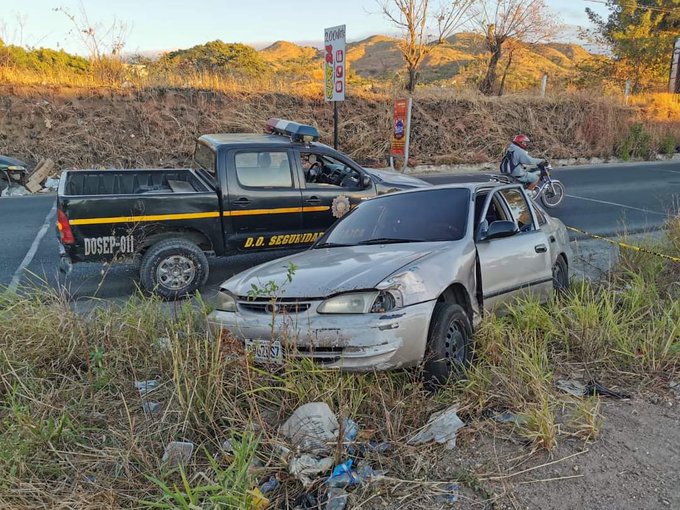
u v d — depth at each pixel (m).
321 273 4.25
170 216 6.66
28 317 4.63
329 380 3.80
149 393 3.91
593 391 4.22
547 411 3.57
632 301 5.53
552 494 3.05
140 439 3.38
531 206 6.08
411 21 23.75
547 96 26.02
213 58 34.59
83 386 4.03
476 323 4.63
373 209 5.61
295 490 3.09
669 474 3.21
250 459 3.06
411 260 4.32
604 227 10.97
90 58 19.73
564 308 5.22
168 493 2.75
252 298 4.18
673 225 8.59
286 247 7.47
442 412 3.80
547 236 5.93
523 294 5.29
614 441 3.56
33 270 7.77
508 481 3.17
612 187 16.59
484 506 2.97
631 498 3.00
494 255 4.95
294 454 3.24
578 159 23.72
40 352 4.34
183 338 4.44
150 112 18.55
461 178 18.20
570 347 4.89
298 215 7.41
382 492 3.06
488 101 24.17
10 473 3.00
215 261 8.45
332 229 5.60
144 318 4.77
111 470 3.21
